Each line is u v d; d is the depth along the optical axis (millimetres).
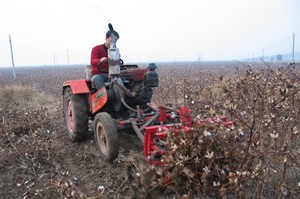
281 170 3590
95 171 4773
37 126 6980
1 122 6930
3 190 4410
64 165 5109
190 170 3150
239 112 3852
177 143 3297
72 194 3627
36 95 12461
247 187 3467
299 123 3709
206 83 9125
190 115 3635
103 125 4562
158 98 7953
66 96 6441
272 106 3459
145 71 5297
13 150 5676
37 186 4473
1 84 21250
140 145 5539
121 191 4121
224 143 3217
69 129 6398
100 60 5543
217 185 3010
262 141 3441
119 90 5012
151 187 3559
